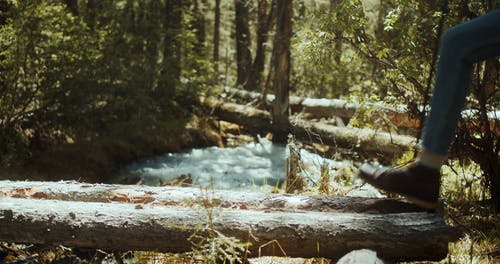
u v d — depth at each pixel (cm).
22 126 1010
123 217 329
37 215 330
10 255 373
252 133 1360
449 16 449
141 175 1060
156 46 1275
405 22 481
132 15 1212
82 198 372
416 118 504
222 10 2194
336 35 527
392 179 284
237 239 318
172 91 1292
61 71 976
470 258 360
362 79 663
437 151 268
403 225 315
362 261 290
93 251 388
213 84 1505
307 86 1616
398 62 504
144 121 1225
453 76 257
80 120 1074
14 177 885
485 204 479
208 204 336
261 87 1850
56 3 1002
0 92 941
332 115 1184
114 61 1078
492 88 479
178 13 1562
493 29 249
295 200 362
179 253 333
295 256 326
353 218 323
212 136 1311
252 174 1088
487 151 474
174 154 1212
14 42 934
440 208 343
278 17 1266
